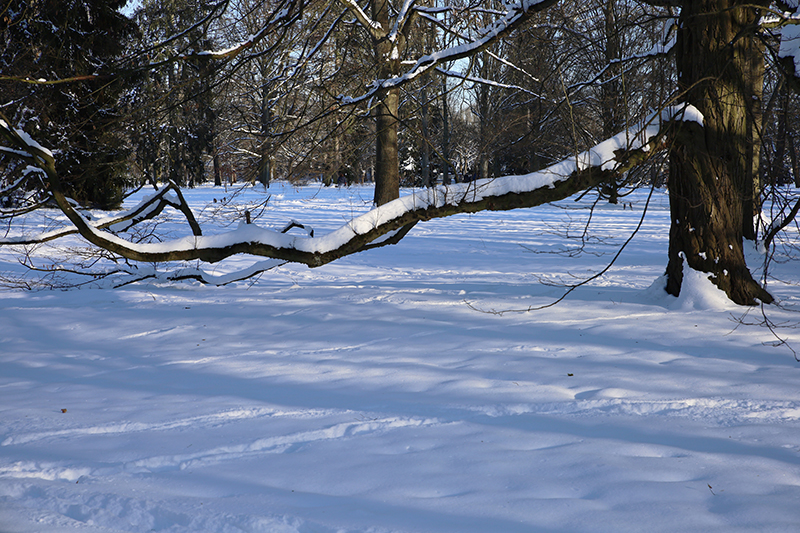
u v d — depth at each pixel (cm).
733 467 320
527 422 400
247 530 262
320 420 408
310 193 4294
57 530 264
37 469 333
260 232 811
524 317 747
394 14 1250
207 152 5228
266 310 853
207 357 616
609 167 723
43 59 1391
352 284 1120
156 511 278
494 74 1675
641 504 279
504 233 2052
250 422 408
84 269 1289
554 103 1069
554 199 736
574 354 575
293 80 1064
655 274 1152
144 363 601
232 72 904
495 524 262
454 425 396
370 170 7131
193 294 1017
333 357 596
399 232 931
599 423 396
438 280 1160
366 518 267
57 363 607
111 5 2073
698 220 781
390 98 1889
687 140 755
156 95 1086
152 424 410
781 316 712
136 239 1381
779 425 385
